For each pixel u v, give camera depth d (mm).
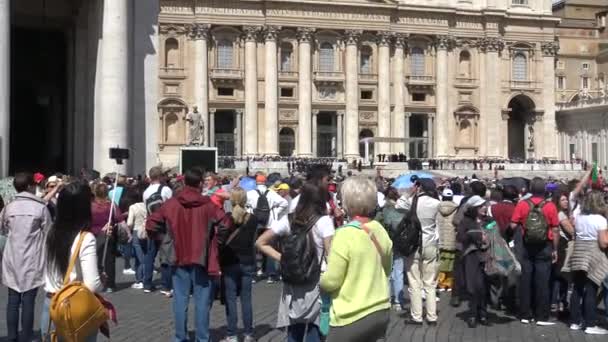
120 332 14062
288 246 9633
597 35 107438
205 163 35562
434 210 15633
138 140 29922
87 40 31094
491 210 17359
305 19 85000
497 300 16375
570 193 16797
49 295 9164
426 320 15930
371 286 7816
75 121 31234
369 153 87938
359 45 87375
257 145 84438
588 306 14750
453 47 91000
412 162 74875
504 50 92875
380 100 87750
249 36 83688
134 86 29891
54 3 31484
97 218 16859
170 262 12016
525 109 95750
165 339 13547
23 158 33875
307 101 85188
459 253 17562
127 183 21844
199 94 82438
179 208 11828
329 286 7832
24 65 33156
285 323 9852
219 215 11961
